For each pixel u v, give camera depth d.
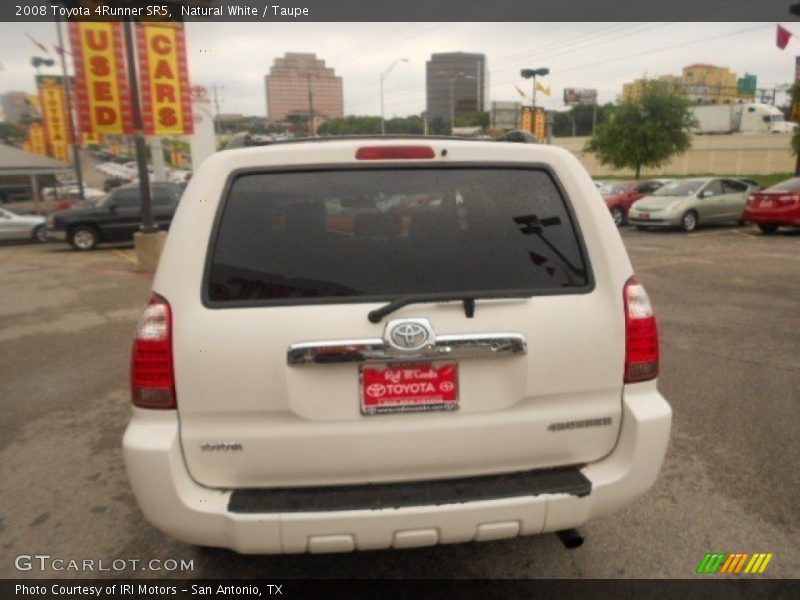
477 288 2.23
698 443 3.98
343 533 2.11
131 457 2.13
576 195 2.36
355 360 2.12
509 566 2.83
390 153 2.29
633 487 2.31
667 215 16.95
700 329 6.76
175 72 12.52
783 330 6.69
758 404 4.61
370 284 2.19
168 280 2.15
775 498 3.33
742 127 67.00
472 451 2.26
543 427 2.28
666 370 5.38
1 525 3.24
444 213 2.30
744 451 3.86
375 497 2.17
